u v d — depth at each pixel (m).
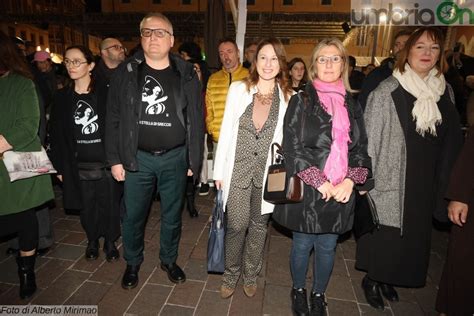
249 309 2.40
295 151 1.96
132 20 15.49
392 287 2.62
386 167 2.20
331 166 1.93
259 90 2.19
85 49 2.57
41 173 2.29
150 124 2.27
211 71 4.66
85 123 2.66
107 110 2.31
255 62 2.16
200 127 2.44
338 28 16.92
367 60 15.89
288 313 2.38
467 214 1.98
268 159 2.17
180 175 2.48
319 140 1.96
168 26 2.19
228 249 2.40
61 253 3.08
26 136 2.16
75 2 30.95
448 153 2.20
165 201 2.53
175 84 2.30
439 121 2.15
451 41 9.80
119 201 2.97
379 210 2.25
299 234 2.19
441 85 2.21
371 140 2.20
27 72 2.26
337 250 3.31
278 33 18.69
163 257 2.69
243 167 2.18
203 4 28.12
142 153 2.34
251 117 2.17
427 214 2.25
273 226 3.81
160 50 2.17
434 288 2.76
